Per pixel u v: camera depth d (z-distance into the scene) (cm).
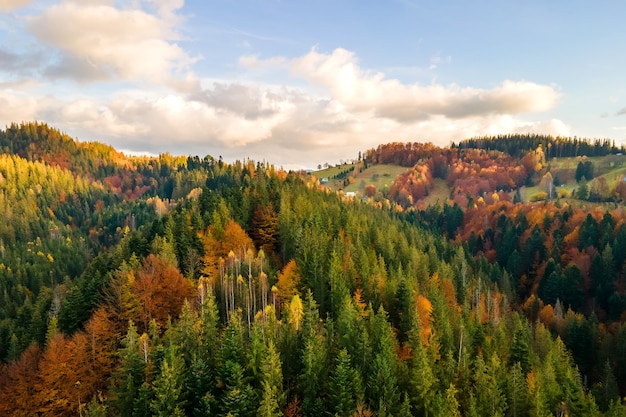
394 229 15575
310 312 7344
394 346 7444
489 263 17375
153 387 5841
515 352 8250
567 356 9294
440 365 7206
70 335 7781
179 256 10175
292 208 13588
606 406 8506
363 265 10150
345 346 7069
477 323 8919
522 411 6956
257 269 9956
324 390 6419
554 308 13788
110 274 8650
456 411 6275
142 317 8038
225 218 11881
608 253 14338
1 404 6481
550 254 16138
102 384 6994
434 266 13038
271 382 6028
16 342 8138
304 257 10050
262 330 6869
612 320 12925
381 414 5819
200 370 6091
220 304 8975
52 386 6612
